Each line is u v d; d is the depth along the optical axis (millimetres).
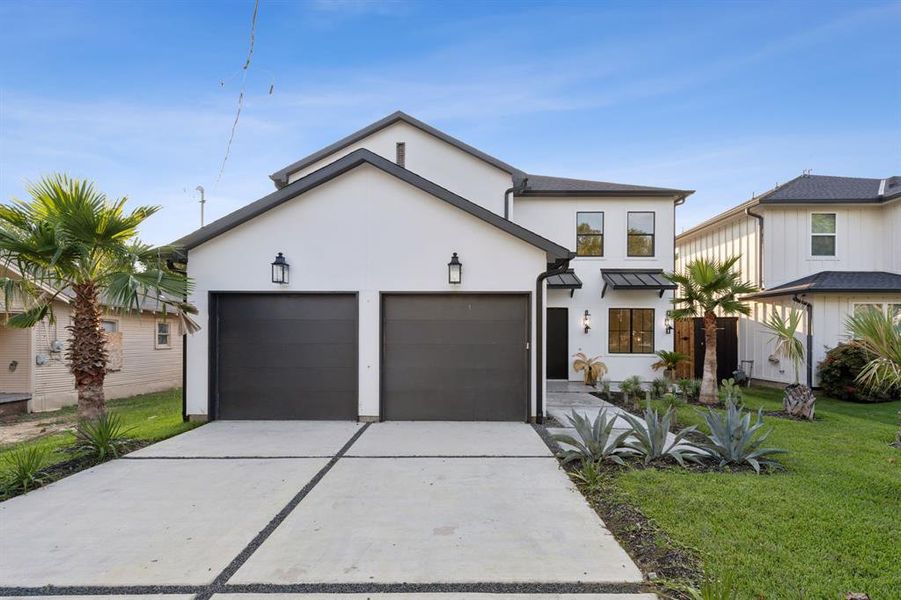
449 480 5078
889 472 5172
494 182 12805
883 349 6051
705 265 10062
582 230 13945
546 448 6391
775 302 13461
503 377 8219
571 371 13508
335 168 8148
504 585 3012
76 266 6516
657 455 5570
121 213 6715
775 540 3480
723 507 4086
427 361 8250
